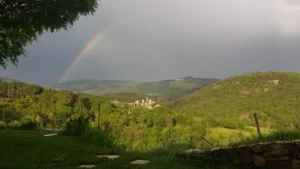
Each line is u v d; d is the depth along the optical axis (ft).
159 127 247.50
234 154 27.40
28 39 55.57
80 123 64.34
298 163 24.67
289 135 29.99
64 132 63.05
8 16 43.75
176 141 39.91
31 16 43.47
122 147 56.18
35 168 27.94
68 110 198.80
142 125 242.99
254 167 26.40
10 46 52.85
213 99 574.56
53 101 229.86
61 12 41.60
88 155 37.37
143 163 31.42
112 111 262.88
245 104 472.85
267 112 378.12
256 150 26.61
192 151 30.35
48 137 55.77
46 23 43.91
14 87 289.12
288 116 332.60
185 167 27.48
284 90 523.70
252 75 654.53
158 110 325.83
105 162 31.89
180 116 294.05
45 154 36.40
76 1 43.19
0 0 42.19
